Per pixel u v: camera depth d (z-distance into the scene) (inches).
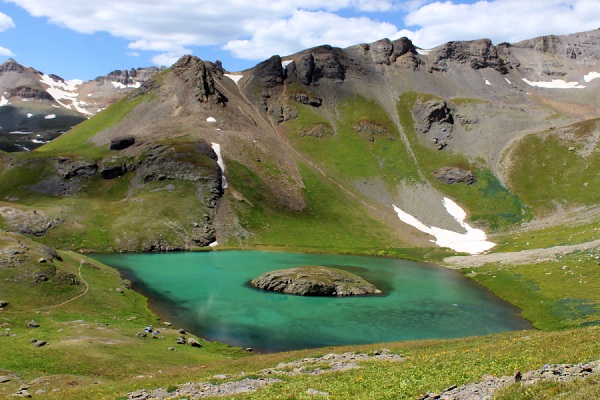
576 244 4439.0
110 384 1445.6
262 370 1576.0
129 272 4089.6
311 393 1096.2
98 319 2502.5
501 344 1520.7
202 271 4215.1
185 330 2600.9
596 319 2522.1
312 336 2541.8
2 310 2394.2
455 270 4571.9
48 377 1539.1
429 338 2507.4
